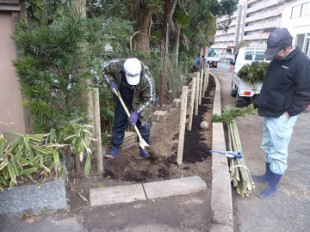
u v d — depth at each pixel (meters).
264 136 3.18
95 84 3.46
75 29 2.29
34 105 2.34
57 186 2.49
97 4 5.96
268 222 2.64
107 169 3.25
